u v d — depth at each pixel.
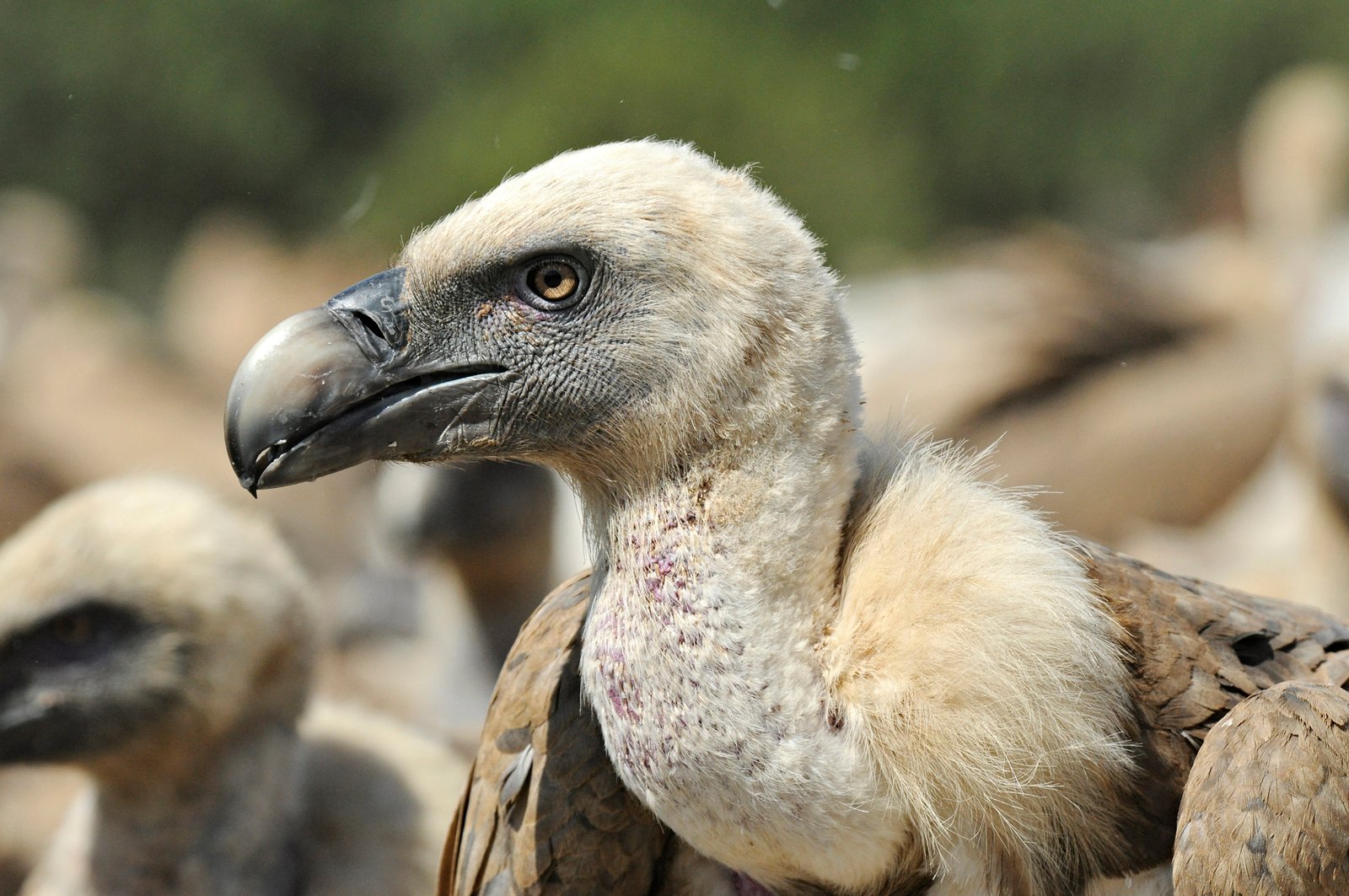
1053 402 19.94
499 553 15.64
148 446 24.73
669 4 36.00
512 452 6.89
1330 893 6.16
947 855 6.45
